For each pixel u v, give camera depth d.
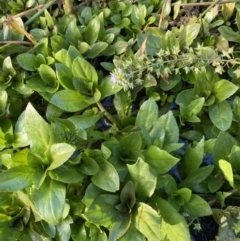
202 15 0.41
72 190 0.32
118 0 0.44
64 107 0.34
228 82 0.35
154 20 0.41
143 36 0.38
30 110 0.28
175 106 0.39
